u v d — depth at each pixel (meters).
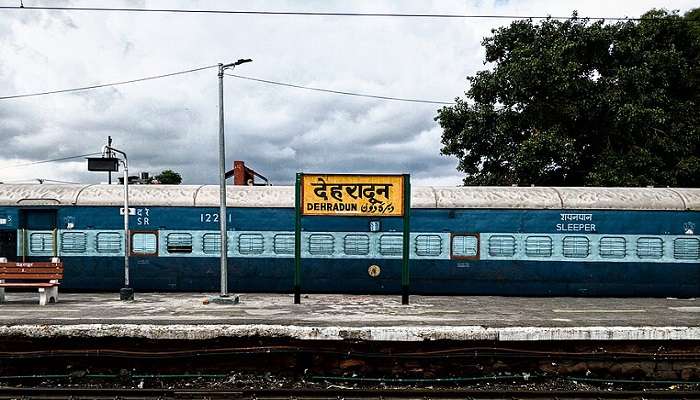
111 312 11.77
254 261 15.90
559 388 9.98
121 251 15.98
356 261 15.77
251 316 11.30
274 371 10.38
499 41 23.44
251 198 16.09
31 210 16.09
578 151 23.00
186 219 15.96
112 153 14.88
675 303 14.27
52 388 9.58
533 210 15.77
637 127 20.91
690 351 10.27
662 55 21.77
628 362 10.26
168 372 10.33
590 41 21.81
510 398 9.35
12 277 13.08
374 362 10.31
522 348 10.20
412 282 15.74
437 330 10.02
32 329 10.06
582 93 21.50
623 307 13.32
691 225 15.71
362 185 13.44
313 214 13.48
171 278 15.95
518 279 15.73
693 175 21.55
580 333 10.06
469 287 15.78
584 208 15.75
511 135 22.72
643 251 15.71
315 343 10.17
